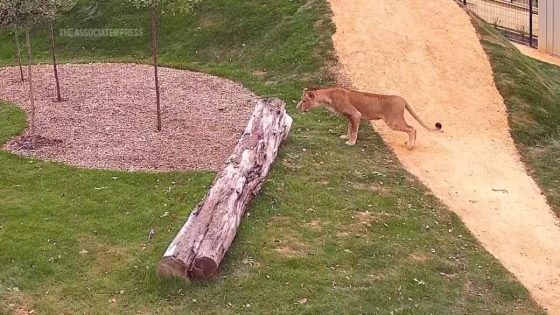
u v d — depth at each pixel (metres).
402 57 17.78
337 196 11.09
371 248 9.54
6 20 12.47
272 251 9.24
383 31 18.98
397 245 9.73
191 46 20.45
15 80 18.33
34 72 19.17
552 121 15.52
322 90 13.23
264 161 11.24
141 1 13.83
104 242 9.54
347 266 9.05
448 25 19.41
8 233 9.67
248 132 11.82
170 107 15.59
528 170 13.04
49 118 14.84
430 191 11.75
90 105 15.77
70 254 9.20
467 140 14.16
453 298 8.65
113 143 13.28
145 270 8.75
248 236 9.56
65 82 17.91
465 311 8.41
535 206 11.54
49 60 20.83
